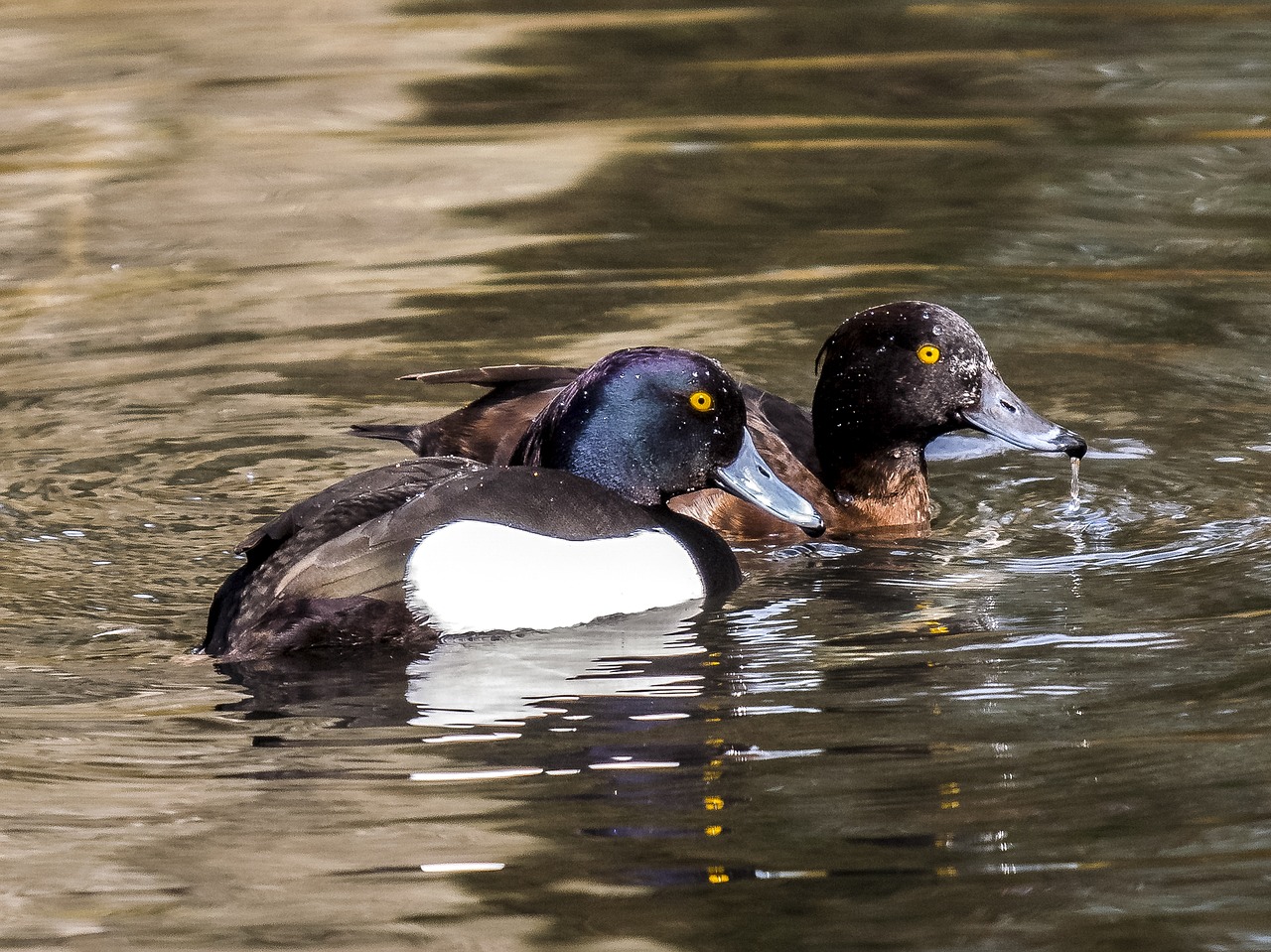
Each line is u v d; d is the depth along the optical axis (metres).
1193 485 11.53
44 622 9.21
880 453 11.41
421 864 6.63
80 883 6.55
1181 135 18.89
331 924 6.29
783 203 17.34
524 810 7.02
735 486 10.12
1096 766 7.28
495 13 24.98
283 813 7.05
